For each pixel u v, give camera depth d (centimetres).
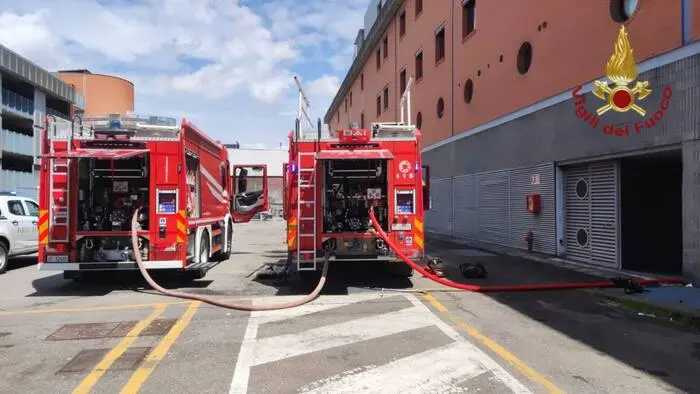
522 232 1581
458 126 2133
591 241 1276
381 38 3634
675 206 1270
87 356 565
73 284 1054
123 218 973
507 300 874
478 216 1934
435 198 2461
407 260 949
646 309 785
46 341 625
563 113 1332
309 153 965
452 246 1791
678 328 695
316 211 957
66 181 944
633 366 535
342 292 948
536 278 1081
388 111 3431
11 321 727
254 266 1349
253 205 1622
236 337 640
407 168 978
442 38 2434
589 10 1221
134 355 568
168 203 958
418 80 2744
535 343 618
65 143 938
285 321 725
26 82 3794
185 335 650
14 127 3947
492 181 1798
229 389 467
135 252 919
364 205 993
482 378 495
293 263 981
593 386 477
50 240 935
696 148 922
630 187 1247
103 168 990
